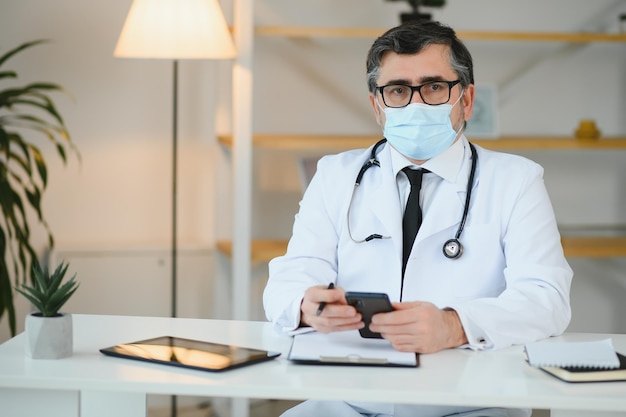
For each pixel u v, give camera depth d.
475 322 1.75
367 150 2.19
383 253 2.02
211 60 3.76
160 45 3.04
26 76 3.66
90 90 3.70
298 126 3.83
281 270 2.04
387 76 1.99
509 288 1.90
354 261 2.04
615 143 3.56
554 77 3.93
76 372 1.52
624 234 3.95
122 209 3.75
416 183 2.04
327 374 1.54
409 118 1.97
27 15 3.64
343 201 2.10
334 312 1.72
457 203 2.00
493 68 3.90
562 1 3.90
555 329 1.84
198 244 3.76
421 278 1.98
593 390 1.47
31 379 1.49
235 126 3.31
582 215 4.01
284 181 3.85
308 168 3.75
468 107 2.08
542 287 1.89
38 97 3.54
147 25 3.05
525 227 1.97
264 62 3.79
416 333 1.67
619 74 3.96
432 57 1.97
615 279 4.04
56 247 3.63
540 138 3.68
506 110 3.92
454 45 2.00
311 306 1.75
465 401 1.44
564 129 3.95
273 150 3.83
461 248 1.96
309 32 3.38
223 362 1.57
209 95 3.78
